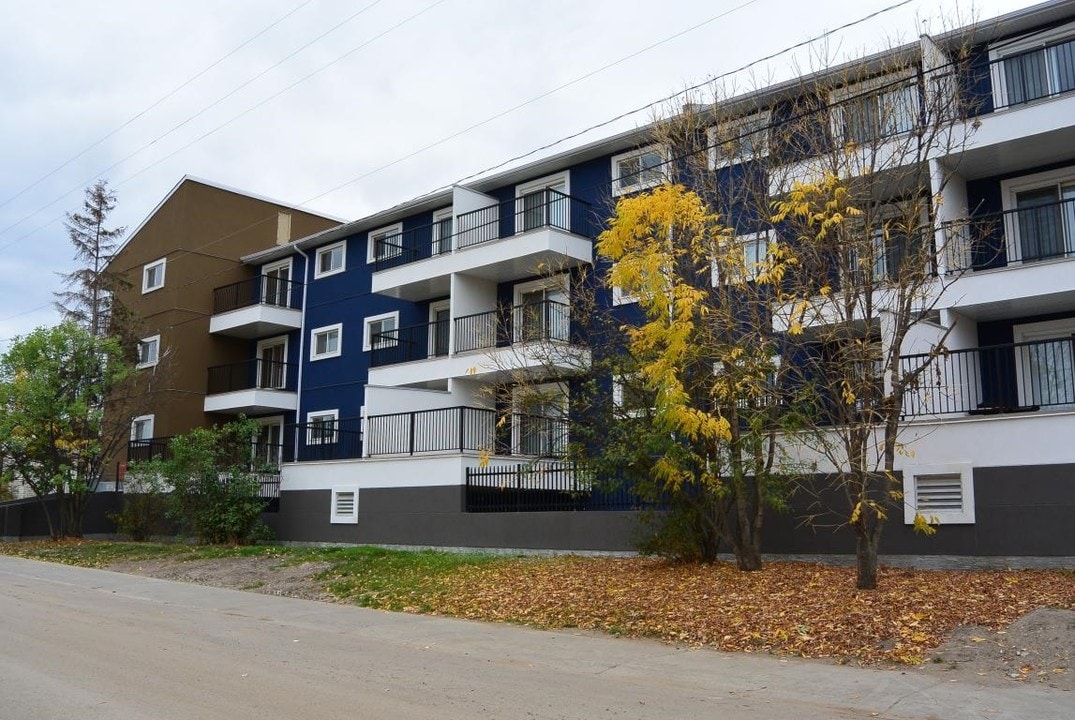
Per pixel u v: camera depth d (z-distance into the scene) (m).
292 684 8.30
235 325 32.22
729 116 15.75
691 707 7.61
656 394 13.73
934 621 10.19
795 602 11.51
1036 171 16.98
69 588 16.73
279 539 24.58
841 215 11.93
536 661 9.85
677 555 15.08
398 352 27.86
